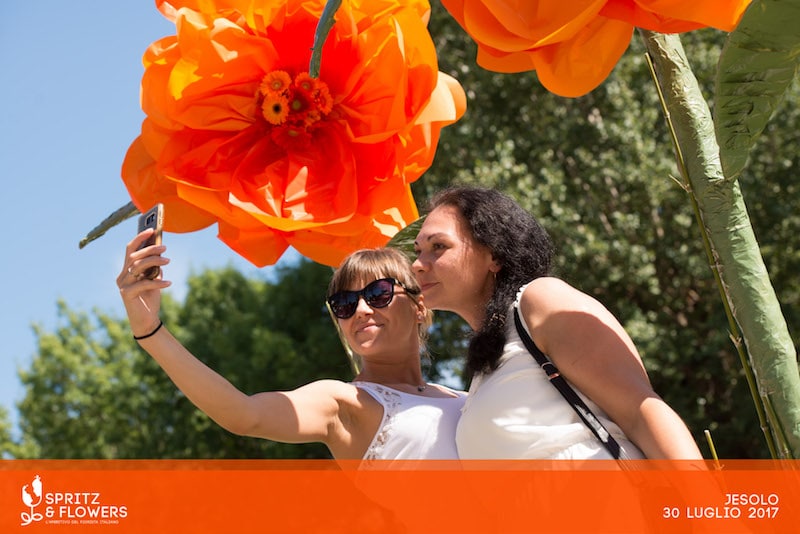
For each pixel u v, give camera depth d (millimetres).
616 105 11125
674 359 10633
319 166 1585
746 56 1199
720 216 1370
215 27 1507
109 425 16125
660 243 11312
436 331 11078
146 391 15570
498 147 10742
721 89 1237
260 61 1544
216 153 1570
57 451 17312
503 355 1807
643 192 11164
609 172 11055
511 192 10539
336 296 2510
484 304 1995
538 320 1746
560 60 1357
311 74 1185
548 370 1710
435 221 2023
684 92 1403
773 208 10953
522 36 1282
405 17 1570
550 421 1711
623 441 1642
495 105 11844
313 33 1566
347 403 2229
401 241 2107
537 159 11828
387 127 1547
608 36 1352
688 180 1396
